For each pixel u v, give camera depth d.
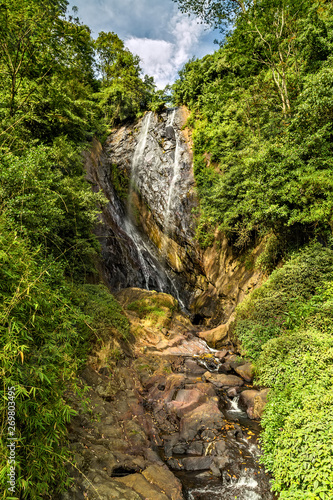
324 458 2.80
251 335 7.19
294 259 8.12
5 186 3.59
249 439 4.96
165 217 18.22
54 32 5.89
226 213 11.66
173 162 18.86
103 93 22.08
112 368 6.38
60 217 5.89
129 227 19.47
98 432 4.19
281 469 3.35
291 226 8.73
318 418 3.24
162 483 3.63
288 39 10.85
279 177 8.12
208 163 16.64
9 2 4.75
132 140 21.53
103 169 18.72
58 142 8.02
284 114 10.51
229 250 14.09
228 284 13.34
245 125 13.68
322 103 7.30
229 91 16.62
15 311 1.98
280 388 4.72
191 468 4.44
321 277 6.91
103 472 3.29
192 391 6.29
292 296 7.08
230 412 6.01
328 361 4.18
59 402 2.12
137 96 23.34
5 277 2.02
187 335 11.22
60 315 2.46
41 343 2.19
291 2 11.21
